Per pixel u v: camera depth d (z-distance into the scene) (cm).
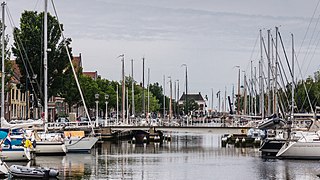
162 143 13675
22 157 7831
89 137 9844
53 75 14038
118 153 10238
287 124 9469
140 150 11131
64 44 13012
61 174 7006
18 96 16012
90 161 8556
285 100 15488
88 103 17375
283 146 9231
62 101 18950
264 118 13775
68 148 9694
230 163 8625
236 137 13050
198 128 12988
